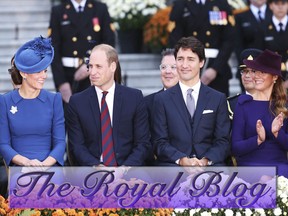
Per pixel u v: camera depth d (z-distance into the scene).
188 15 43.47
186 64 33.59
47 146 33.25
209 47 43.28
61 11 43.16
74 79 42.31
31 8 54.88
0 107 33.19
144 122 34.03
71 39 42.97
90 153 33.72
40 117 33.16
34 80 32.91
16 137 33.09
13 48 52.34
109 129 33.78
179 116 33.53
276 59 33.84
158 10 51.84
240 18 46.34
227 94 43.31
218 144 33.41
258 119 33.97
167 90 34.00
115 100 33.94
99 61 33.53
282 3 45.78
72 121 33.88
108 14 43.62
